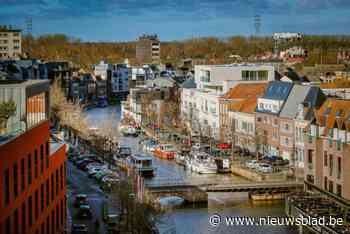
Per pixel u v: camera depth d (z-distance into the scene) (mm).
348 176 123562
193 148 197000
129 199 106125
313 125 138125
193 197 136375
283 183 144375
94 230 104000
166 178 158500
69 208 120125
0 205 61812
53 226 88312
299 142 166250
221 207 134375
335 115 133125
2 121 69000
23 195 71562
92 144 194875
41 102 81562
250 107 197375
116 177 140000
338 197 124625
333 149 129250
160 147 196250
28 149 73812
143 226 102688
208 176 162750
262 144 186375
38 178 78938
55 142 102125
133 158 170250
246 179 156625
